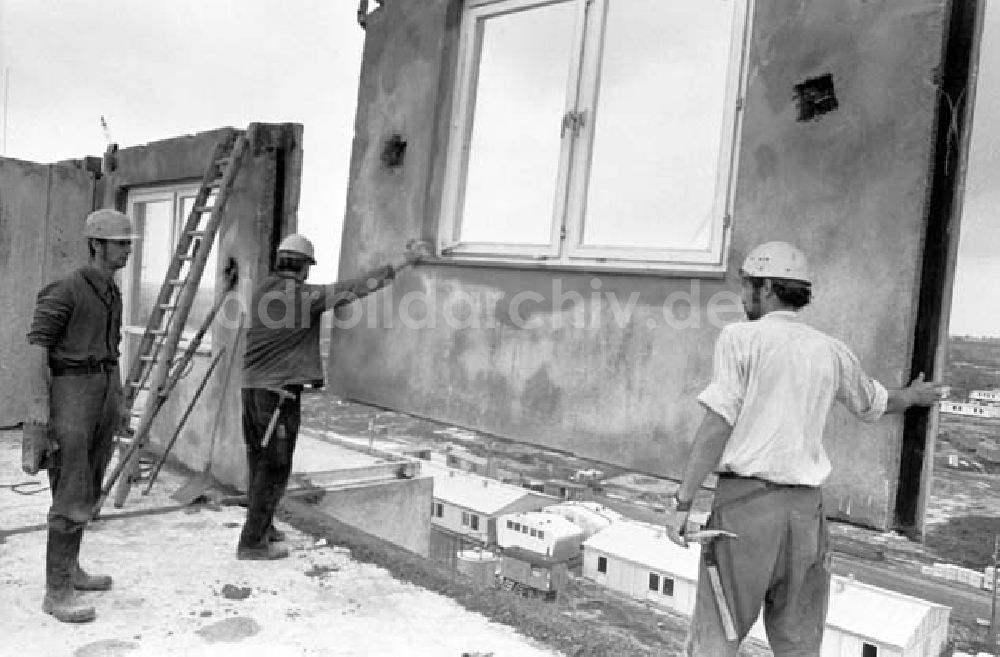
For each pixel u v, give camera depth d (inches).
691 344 127.0
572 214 150.9
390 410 176.1
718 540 84.8
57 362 134.2
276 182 220.4
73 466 134.8
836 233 109.5
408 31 177.8
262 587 156.3
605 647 132.1
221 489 225.5
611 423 137.3
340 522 203.3
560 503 649.0
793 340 84.3
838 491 108.7
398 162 179.2
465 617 145.6
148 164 265.9
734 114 128.8
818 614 86.7
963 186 102.2
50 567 135.8
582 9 150.9
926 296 104.5
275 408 167.2
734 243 121.3
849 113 109.0
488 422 156.2
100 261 139.1
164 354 209.9
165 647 126.9
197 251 213.2
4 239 287.3
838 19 110.7
